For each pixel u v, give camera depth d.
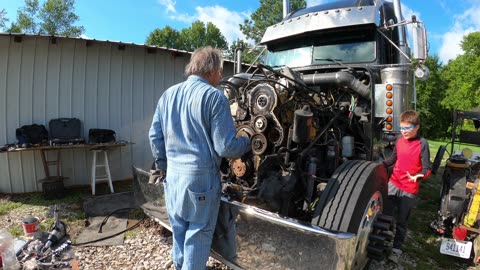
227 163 2.98
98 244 3.43
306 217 2.71
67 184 5.48
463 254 3.09
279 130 2.59
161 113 2.23
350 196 2.31
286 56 4.49
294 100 2.79
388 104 3.48
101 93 5.66
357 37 4.03
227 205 2.24
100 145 5.11
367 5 4.04
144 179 3.42
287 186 2.58
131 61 5.89
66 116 5.41
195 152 1.97
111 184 5.29
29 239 3.02
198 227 2.01
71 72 5.41
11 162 5.14
